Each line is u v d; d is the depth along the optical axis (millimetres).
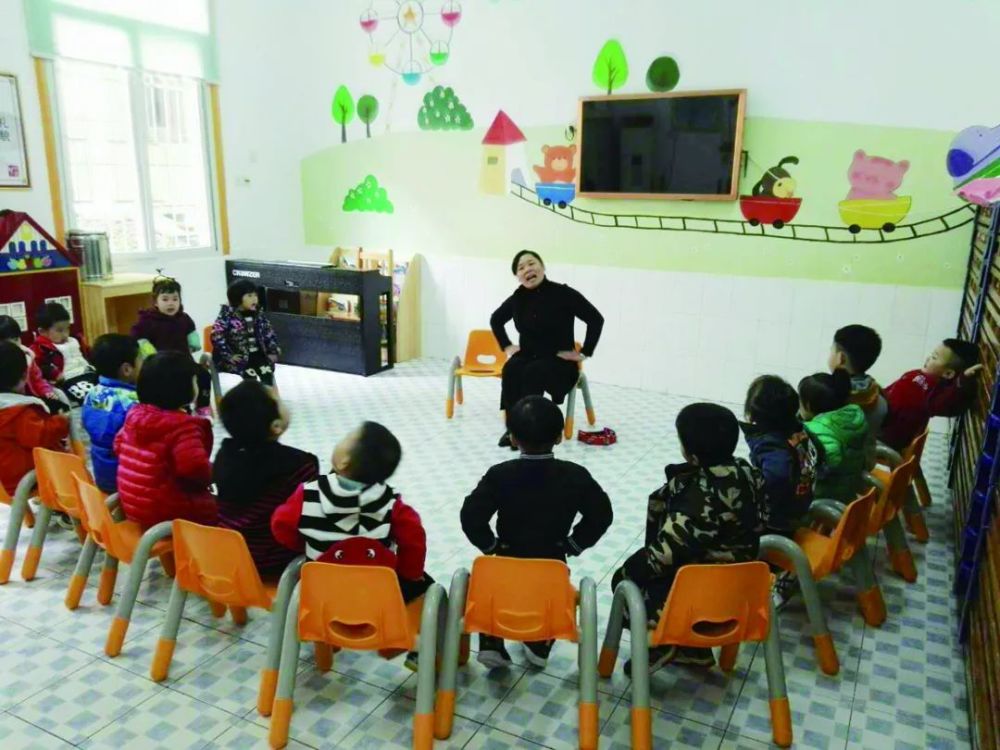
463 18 4980
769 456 2107
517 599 1731
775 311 4418
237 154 5410
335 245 5875
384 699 1961
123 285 4359
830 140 4078
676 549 1822
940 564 2695
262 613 2352
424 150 5348
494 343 4363
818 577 2070
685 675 2072
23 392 2855
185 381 2230
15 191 4156
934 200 3906
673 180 4473
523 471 1870
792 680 2055
